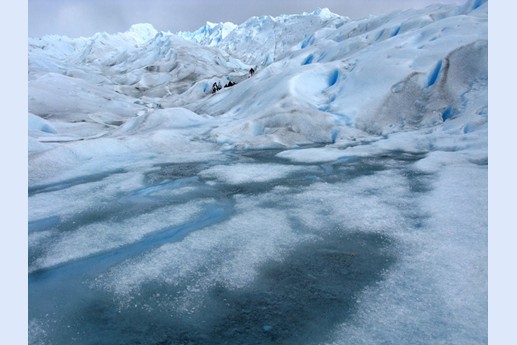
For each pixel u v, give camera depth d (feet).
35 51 201.77
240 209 14.67
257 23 346.33
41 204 15.87
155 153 26.16
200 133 31.12
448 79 29.66
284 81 37.83
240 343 7.38
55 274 10.21
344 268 9.96
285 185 17.80
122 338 7.63
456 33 34.83
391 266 9.89
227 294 9.02
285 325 7.84
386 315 7.92
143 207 15.30
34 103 58.75
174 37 207.92
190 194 16.92
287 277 9.65
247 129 30.48
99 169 21.83
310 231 12.34
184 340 7.52
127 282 9.67
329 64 39.83
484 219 11.98
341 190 16.57
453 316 7.65
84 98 69.51
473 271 9.15
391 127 28.40
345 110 31.09
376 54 37.65
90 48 251.19
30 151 23.86
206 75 156.97
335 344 7.18
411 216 13.08
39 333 7.81
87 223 13.70
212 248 11.32
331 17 301.22
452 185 15.53
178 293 9.13
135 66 199.93
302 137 28.94
